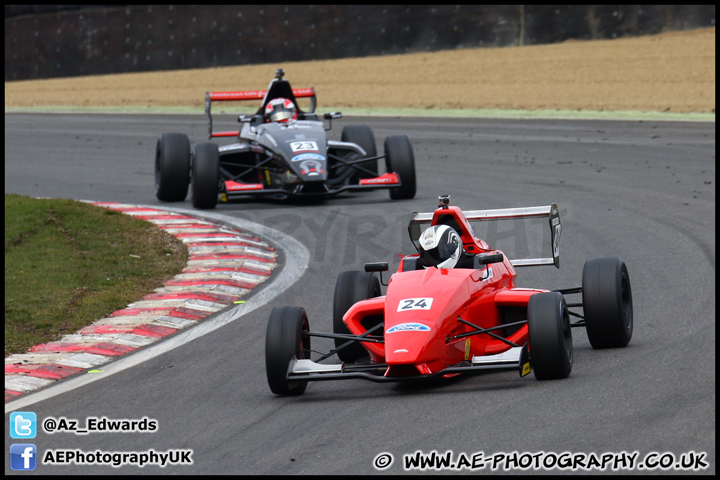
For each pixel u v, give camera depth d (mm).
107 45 152375
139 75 146625
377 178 57375
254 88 123438
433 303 26219
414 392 25859
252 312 36781
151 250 47219
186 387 28156
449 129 91000
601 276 27984
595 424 21609
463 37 136500
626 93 100562
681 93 97750
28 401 27500
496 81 114250
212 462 21594
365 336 27250
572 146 77750
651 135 80062
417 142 84812
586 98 100312
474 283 27750
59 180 72188
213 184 57375
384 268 29797
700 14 127938
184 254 46531
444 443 21281
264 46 143875
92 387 28656
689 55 115688
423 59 132625
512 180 64625
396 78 122062
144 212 56469
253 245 48000
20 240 47562
